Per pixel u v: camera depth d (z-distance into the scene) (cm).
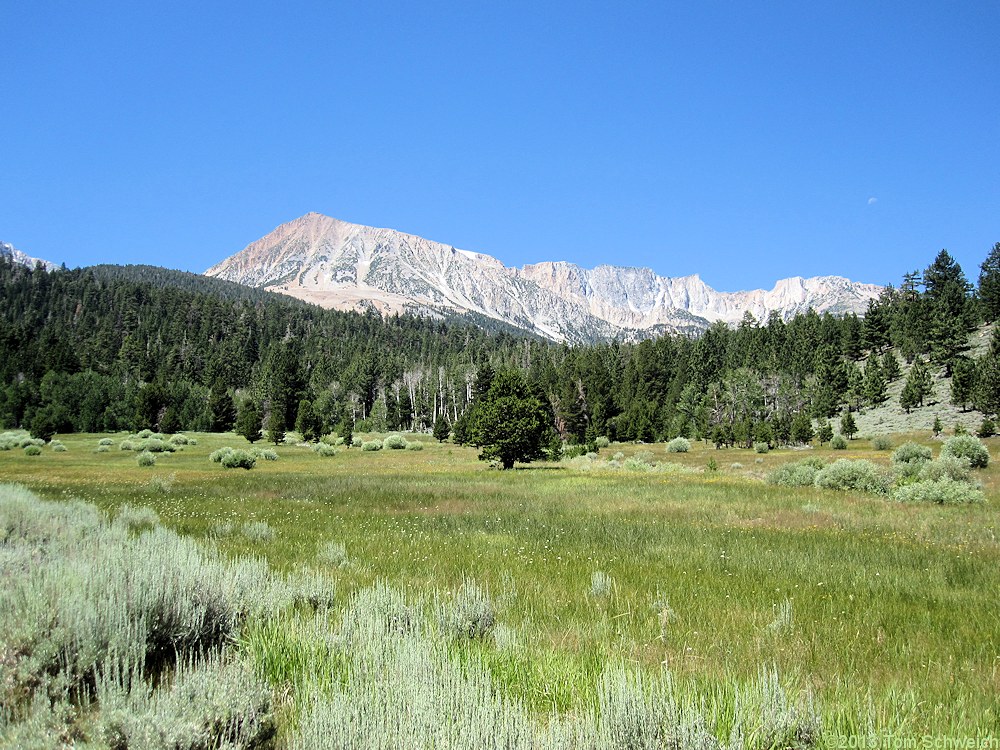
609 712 349
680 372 13400
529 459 4459
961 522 1550
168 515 1697
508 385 4512
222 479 3356
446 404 14388
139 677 410
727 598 803
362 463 5344
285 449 7388
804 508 1833
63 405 9800
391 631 542
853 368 11038
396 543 1262
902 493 2128
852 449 6538
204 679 384
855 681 503
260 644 505
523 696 419
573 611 728
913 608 760
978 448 3569
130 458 5578
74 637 432
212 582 581
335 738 323
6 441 6800
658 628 654
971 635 648
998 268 12456
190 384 13388
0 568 621
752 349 13812
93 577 531
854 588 873
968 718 434
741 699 415
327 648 505
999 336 8556
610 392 11819
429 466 4853
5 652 404
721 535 1391
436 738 323
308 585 730
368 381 15400
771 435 7706
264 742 360
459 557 1102
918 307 12375
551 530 1477
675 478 3338
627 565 1039
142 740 319
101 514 1464
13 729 323
